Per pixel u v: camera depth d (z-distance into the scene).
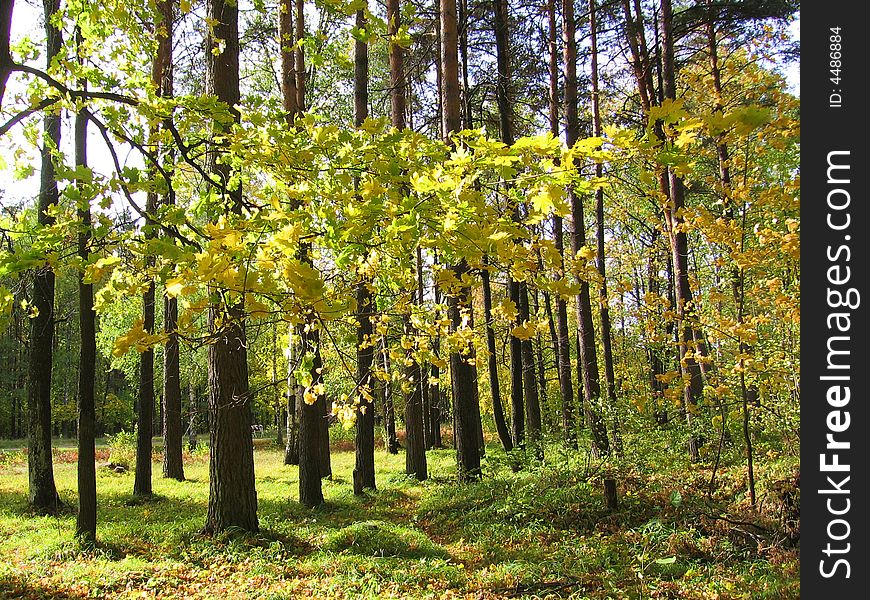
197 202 3.85
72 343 33.53
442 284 3.34
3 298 3.07
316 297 2.12
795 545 5.90
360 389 5.35
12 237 3.66
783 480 6.67
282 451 26.45
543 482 9.07
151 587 6.00
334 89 13.76
